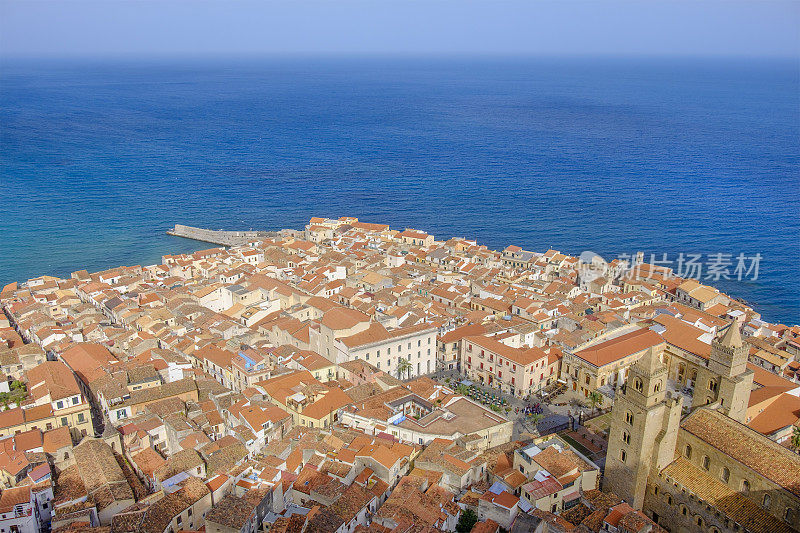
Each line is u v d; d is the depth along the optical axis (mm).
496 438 127688
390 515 98625
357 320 164375
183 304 198250
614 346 162125
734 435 107250
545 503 102188
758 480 100500
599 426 144625
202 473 113750
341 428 127250
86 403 130125
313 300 191625
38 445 112938
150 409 134125
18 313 191500
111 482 106750
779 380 151625
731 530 99812
